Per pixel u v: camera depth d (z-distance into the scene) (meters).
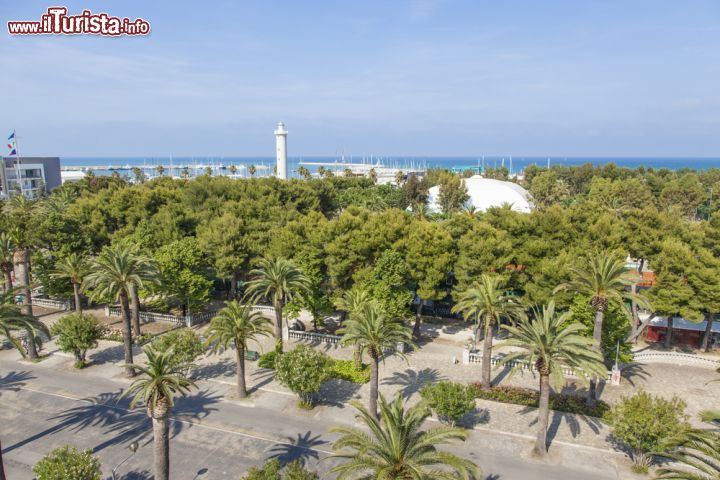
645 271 67.50
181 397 36.88
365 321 32.59
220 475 27.53
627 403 28.83
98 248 64.44
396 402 21.41
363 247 47.25
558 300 43.03
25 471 27.92
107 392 37.94
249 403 36.09
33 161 137.25
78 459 24.41
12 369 41.97
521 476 27.52
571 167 169.50
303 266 48.38
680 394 37.66
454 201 107.75
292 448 30.28
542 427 29.45
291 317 49.06
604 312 37.84
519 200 112.00
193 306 52.88
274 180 84.31
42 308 58.47
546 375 29.25
